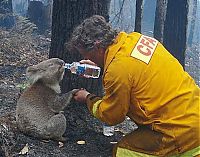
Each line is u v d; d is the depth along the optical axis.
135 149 2.81
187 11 6.89
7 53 8.18
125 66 2.71
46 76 3.60
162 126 2.73
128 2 20.05
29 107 3.65
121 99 2.75
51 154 3.49
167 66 2.76
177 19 6.91
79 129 3.93
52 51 4.21
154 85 2.71
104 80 2.79
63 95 3.63
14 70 7.16
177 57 6.98
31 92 3.67
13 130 3.70
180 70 2.80
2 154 3.39
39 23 11.79
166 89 2.72
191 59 14.12
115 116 2.83
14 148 3.51
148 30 18.70
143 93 2.72
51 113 3.64
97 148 3.69
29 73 3.67
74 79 4.11
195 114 2.72
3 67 7.29
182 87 2.75
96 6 4.08
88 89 4.13
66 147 3.64
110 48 2.79
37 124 3.62
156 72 2.72
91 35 2.83
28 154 3.43
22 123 3.65
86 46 2.85
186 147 2.72
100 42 2.81
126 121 4.42
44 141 3.65
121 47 2.77
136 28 7.24
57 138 3.68
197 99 2.78
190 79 2.83
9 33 9.65
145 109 2.74
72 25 4.09
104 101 2.85
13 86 5.78
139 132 2.81
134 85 2.72
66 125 3.90
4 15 11.34
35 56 8.56
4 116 4.08
